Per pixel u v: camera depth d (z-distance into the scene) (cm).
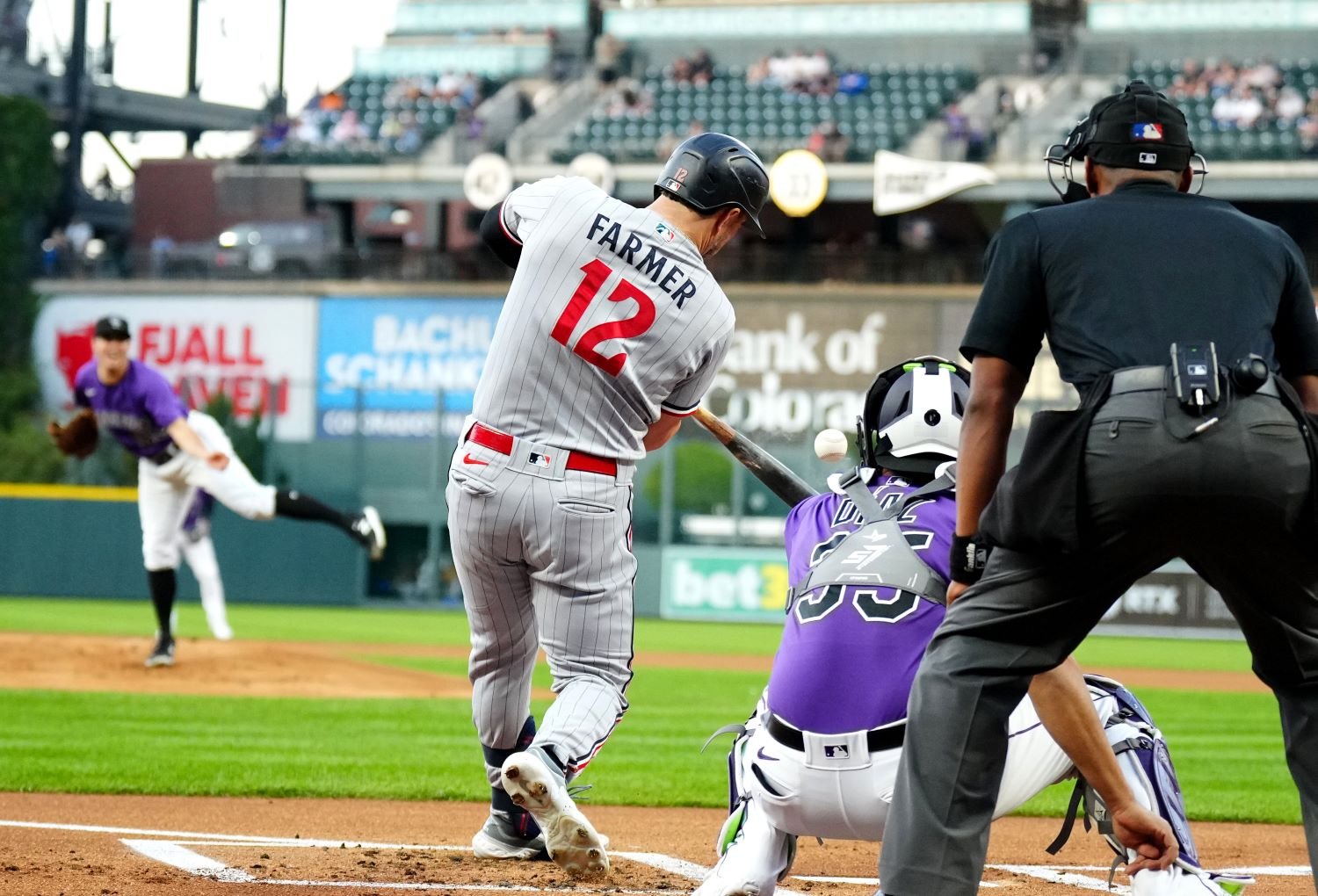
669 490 8594
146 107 15488
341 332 10838
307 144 12362
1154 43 11938
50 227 14225
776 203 10706
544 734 1338
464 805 2203
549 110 12344
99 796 2195
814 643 1246
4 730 3034
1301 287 1088
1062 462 1018
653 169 11094
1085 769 1175
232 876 1509
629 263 1350
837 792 1229
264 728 3180
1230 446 978
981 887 1569
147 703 3597
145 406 3497
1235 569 1030
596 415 1360
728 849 1336
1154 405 997
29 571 8800
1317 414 1038
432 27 13400
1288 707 1077
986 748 1065
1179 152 1119
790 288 10294
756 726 1341
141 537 8762
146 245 13438
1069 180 1195
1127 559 1034
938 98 11794
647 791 2406
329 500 9125
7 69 14275
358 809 2128
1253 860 1836
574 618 1387
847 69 12356
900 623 1229
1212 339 1016
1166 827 1184
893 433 1331
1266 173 10338
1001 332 1077
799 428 10012
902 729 1210
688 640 6894
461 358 10700
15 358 11150
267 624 7244
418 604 9025
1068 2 12419
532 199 1389
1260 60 11744
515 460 1351
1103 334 1035
